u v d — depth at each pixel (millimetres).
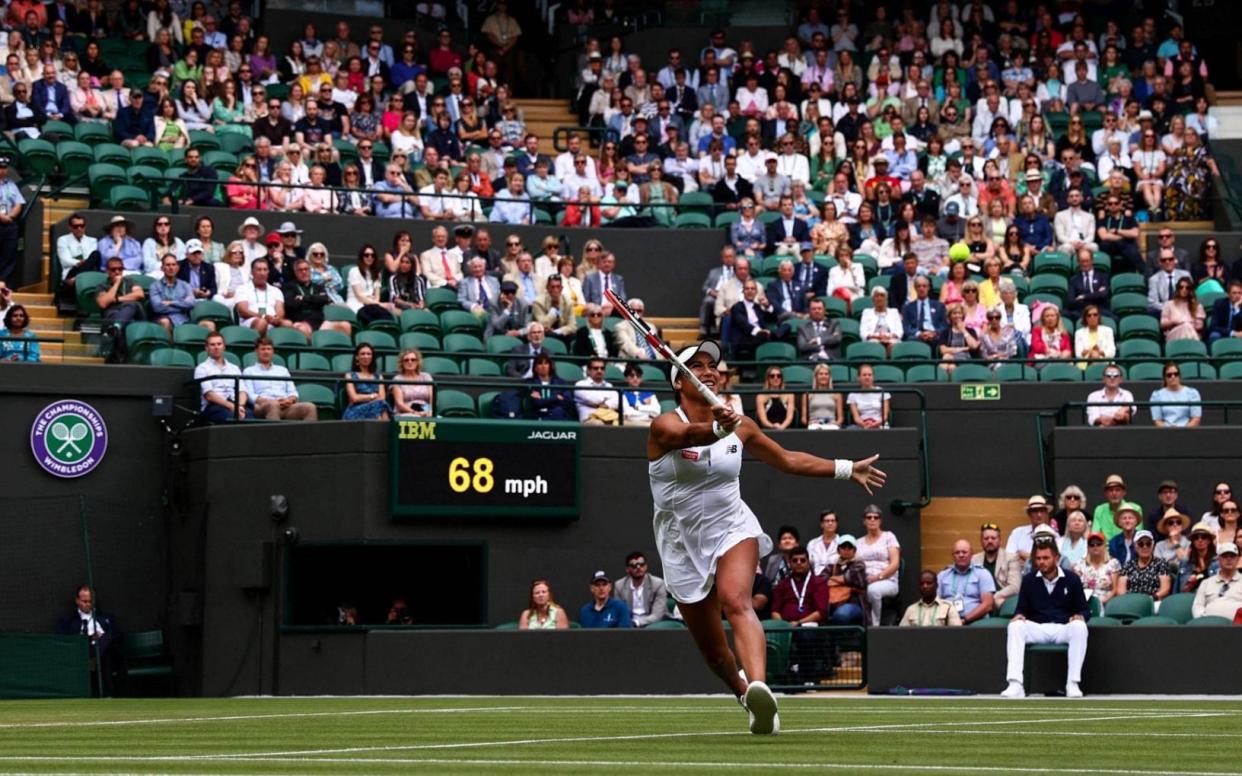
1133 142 26281
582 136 27438
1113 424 19406
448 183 24047
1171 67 27922
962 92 27375
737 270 21719
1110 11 29984
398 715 10094
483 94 26641
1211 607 15367
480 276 21297
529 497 17531
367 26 28438
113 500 17938
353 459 17094
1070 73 27844
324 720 9375
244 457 17453
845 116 26172
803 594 16125
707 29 29391
